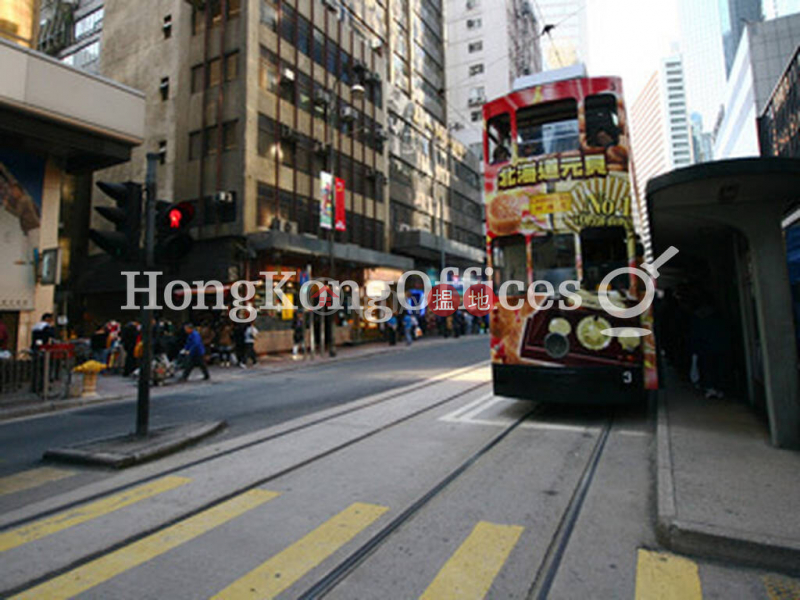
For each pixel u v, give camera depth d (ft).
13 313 44.09
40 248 45.65
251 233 68.03
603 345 23.70
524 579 10.30
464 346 79.46
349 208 90.22
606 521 13.03
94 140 45.01
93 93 43.86
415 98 129.90
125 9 85.66
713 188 18.19
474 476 16.70
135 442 20.83
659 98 469.57
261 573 10.71
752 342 24.47
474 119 178.60
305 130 80.79
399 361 58.44
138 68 82.23
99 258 82.17
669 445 18.11
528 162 25.81
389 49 116.98
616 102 25.03
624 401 23.26
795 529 11.14
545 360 24.48
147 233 22.45
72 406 32.96
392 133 106.32
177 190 74.28
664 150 457.27
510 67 181.57
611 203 24.40
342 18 96.07
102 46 88.33
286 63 77.61
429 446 20.40
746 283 24.71
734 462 16.01
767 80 141.79
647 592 9.75
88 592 10.09
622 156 24.68
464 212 142.00
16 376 32.86
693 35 489.67
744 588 9.84
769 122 103.65
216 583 10.35
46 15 102.37
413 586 10.12
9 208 43.86
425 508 14.10
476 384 36.88
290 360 63.36
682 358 35.06
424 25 138.62
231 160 69.77
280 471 17.53
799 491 13.41
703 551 11.09
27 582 10.48
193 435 22.00
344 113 89.20
